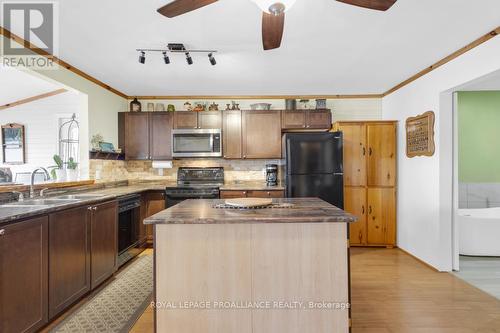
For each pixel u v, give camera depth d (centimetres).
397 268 304
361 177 375
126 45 246
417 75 323
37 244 178
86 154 330
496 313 212
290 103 405
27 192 247
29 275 171
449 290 251
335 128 388
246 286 165
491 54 223
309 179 353
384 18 202
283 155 382
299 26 214
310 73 324
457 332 188
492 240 335
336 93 414
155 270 165
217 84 366
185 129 396
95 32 222
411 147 339
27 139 428
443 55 272
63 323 198
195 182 426
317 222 162
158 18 201
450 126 288
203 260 164
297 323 166
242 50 258
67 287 206
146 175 433
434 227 299
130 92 404
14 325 160
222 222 158
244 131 402
